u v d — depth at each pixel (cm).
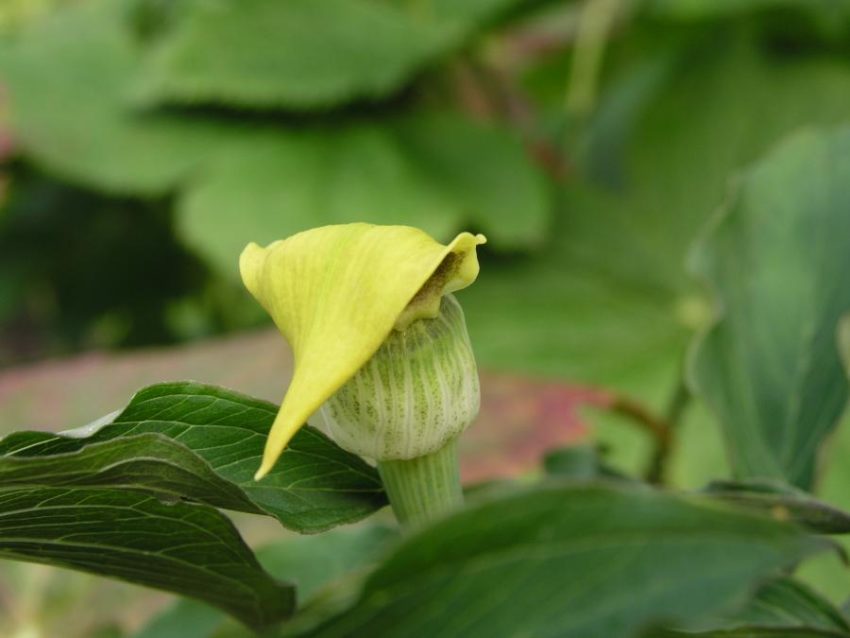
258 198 55
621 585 18
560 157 68
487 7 59
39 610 36
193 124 57
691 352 28
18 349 72
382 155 57
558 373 55
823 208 29
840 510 23
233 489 22
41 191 65
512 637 19
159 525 22
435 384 22
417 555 19
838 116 61
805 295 29
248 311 63
